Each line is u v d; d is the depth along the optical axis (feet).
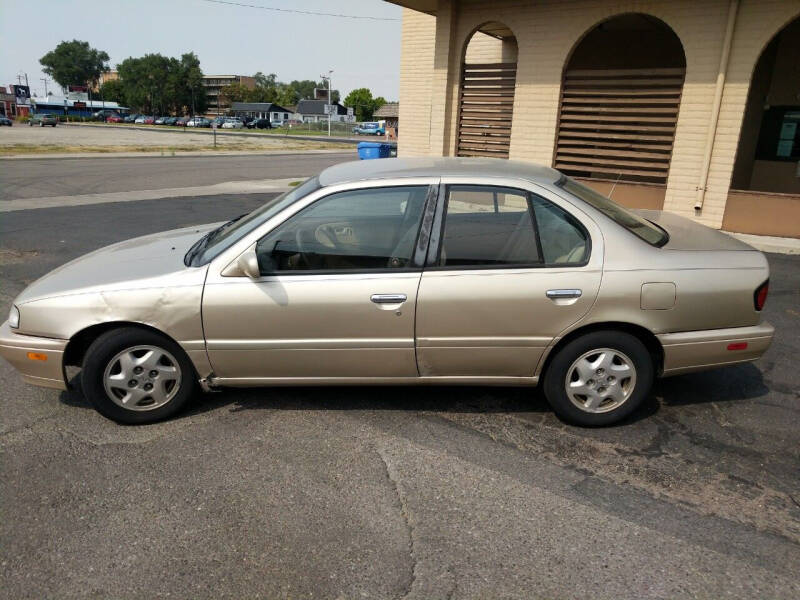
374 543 9.09
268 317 11.81
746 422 12.71
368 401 13.53
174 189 55.42
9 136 146.82
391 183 11.94
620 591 8.17
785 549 8.95
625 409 12.22
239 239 12.06
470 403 13.48
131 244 15.06
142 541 9.16
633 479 10.68
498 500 10.07
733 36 30.78
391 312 11.70
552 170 13.57
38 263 26.43
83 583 8.36
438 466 11.04
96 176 65.21
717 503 10.02
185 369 12.41
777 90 39.86
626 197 36.19
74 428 12.48
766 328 12.16
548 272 11.56
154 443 11.86
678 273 11.58
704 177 32.83
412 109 50.31
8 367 15.55
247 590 8.22
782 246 29.76
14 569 8.61
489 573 8.48
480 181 11.88
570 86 36.70
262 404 13.41
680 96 33.17
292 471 10.90
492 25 42.29
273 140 177.99
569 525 9.46
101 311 11.84
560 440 11.95
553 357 12.07
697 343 11.87
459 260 11.71
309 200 11.87
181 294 11.78
